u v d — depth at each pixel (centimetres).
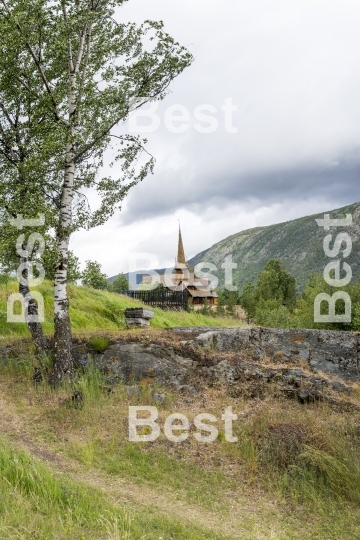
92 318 2406
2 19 1300
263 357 1510
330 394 1266
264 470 938
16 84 1513
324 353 1530
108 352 1435
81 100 1392
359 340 1558
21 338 1650
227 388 1309
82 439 1020
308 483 884
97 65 1459
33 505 617
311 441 991
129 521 616
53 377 1317
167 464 942
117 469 902
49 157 1398
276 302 6328
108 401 1219
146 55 1413
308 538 733
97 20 1429
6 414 1121
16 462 713
